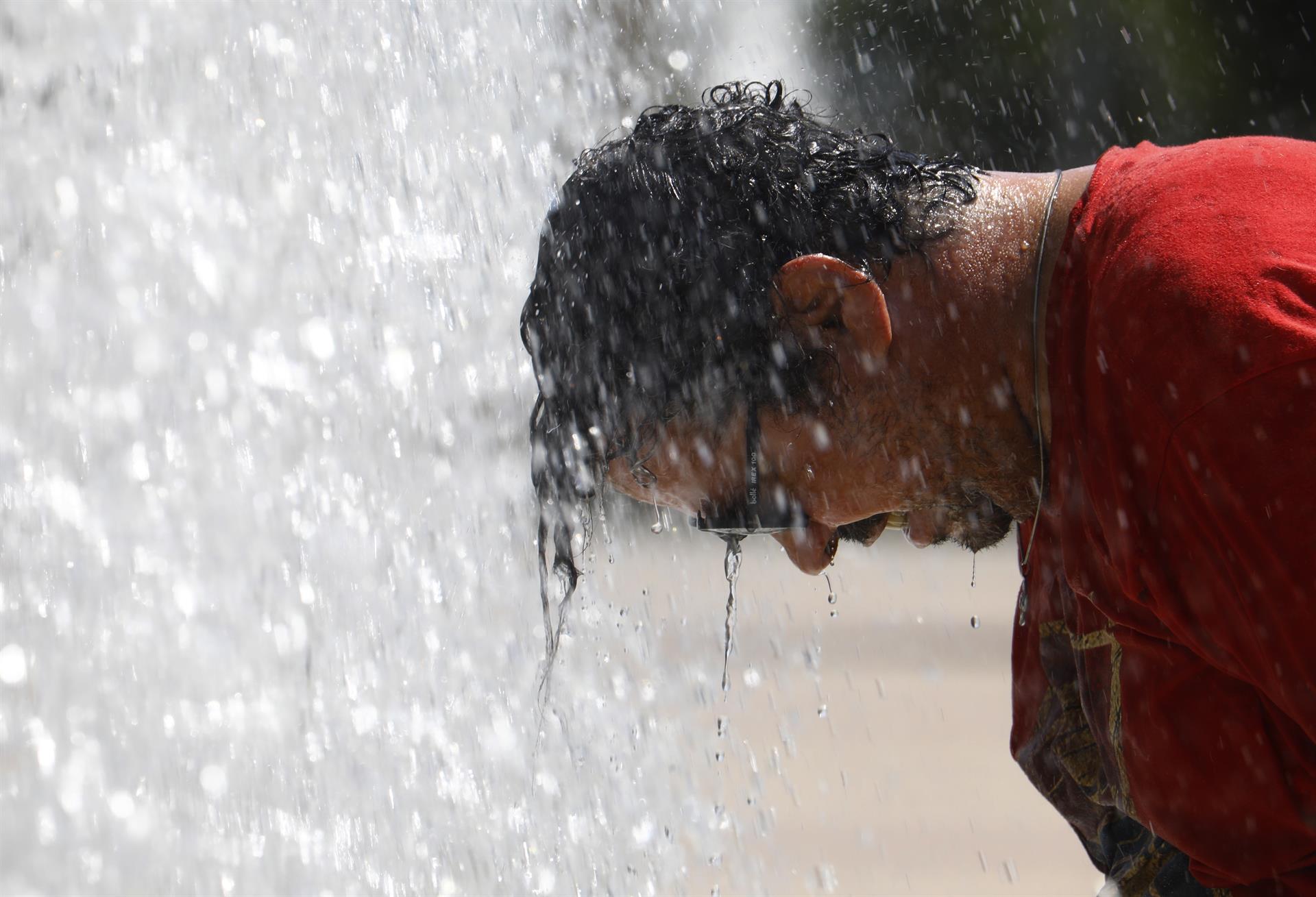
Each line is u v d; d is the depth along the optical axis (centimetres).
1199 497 432
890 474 527
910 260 512
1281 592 416
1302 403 412
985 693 1925
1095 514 483
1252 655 437
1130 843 582
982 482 532
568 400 534
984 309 509
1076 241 489
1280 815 464
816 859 1098
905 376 511
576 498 551
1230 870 482
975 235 516
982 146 4875
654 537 2480
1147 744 494
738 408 516
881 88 4675
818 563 555
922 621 2619
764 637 2091
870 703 1817
